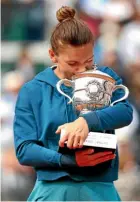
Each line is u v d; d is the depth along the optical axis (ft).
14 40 77.71
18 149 24.36
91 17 78.74
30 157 24.06
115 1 79.41
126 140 62.75
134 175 61.31
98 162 23.40
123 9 78.59
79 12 79.10
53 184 24.29
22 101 24.70
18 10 78.48
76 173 24.16
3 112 63.41
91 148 23.34
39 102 24.58
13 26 78.13
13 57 75.36
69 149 23.58
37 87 24.77
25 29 77.92
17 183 56.29
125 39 75.77
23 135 24.36
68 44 23.71
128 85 68.95
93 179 24.22
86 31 23.81
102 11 79.00
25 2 78.69
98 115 23.41
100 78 23.84
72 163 23.48
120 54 74.08
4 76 72.84
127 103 24.56
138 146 62.69
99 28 78.07
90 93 23.75
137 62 72.38
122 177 61.26
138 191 60.44
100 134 23.39
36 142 24.43
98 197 24.08
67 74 24.32
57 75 24.85
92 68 24.49
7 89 66.69
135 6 79.56
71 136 22.71
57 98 24.54
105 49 74.49
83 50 23.75
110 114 23.63
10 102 65.05
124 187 60.70
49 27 78.23
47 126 24.20
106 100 23.98
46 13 78.59
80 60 23.86
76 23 23.90
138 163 62.34
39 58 75.25
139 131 63.31
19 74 71.92
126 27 77.41
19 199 56.13
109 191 24.38
